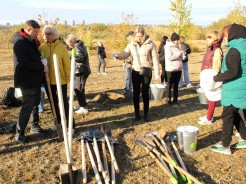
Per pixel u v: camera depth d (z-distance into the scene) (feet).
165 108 26.13
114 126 21.68
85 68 23.35
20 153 17.40
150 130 20.92
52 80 18.86
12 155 17.24
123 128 21.29
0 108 25.95
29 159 16.71
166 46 26.27
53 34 18.45
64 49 18.89
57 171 15.56
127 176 14.85
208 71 20.67
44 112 24.82
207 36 21.25
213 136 19.57
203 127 21.25
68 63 18.93
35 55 17.40
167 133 20.13
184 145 17.10
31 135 19.95
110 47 84.38
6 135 20.08
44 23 60.13
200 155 16.90
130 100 28.76
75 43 22.91
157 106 26.76
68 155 13.19
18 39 17.08
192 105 27.12
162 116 24.07
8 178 14.89
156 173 15.12
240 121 17.19
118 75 47.83
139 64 21.34
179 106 26.71
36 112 20.04
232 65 14.89
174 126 21.66
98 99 28.07
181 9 61.36
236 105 15.60
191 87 34.96
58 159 16.79
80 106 24.57
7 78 44.78
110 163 15.87
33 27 17.08
